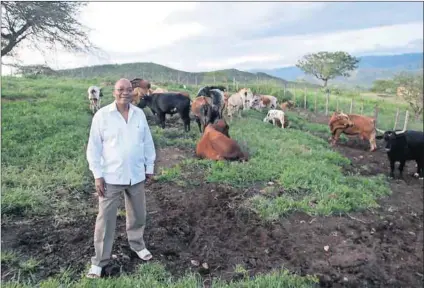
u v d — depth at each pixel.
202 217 6.72
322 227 6.94
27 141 9.43
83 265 4.82
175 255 5.42
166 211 6.72
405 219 8.09
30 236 5.41
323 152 11.61
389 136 10.64
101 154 4.59
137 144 4.66
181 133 12.28
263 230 6.55
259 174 8.54
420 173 11.21
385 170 11.62
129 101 4.55
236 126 14.21
